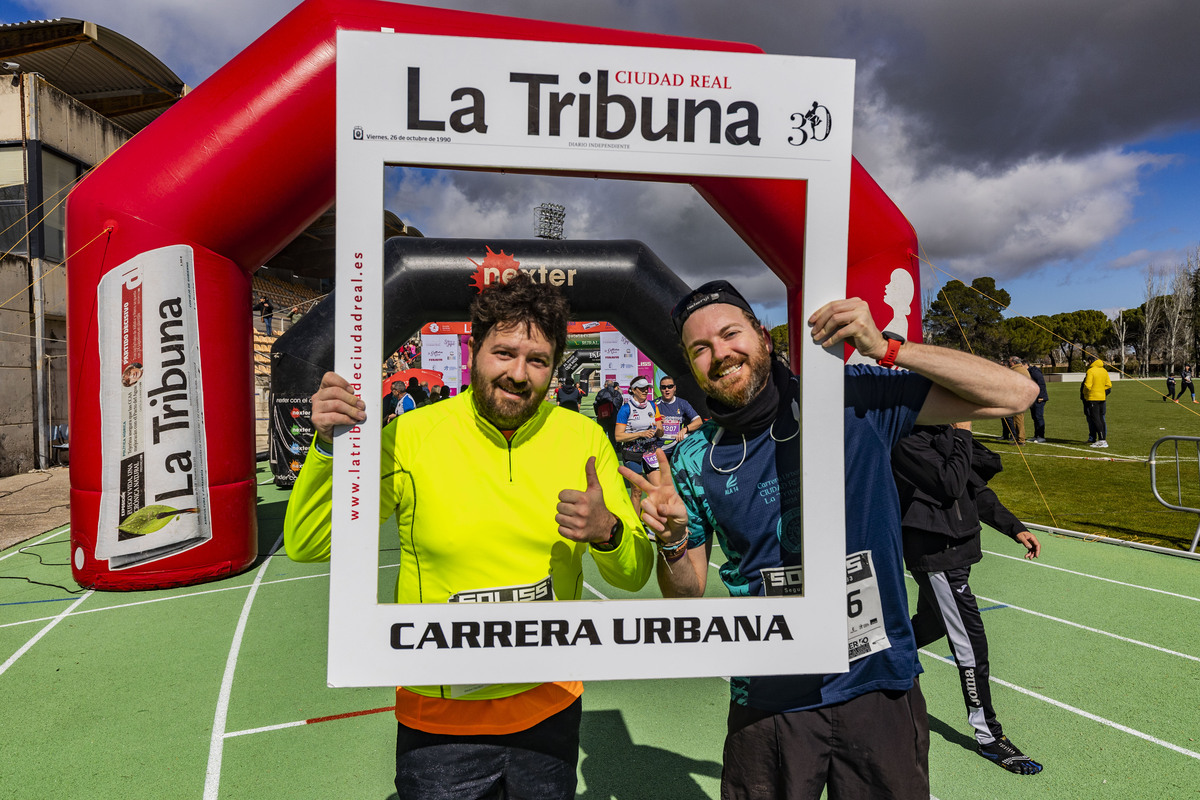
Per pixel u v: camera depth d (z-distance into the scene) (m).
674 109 1.46
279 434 8.80
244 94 4.46
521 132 1.43
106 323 4.77
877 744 1.51
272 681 3.51
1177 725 3.05
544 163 1.44
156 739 2.93
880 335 1.44
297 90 4.39
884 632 1.56
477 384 1.45
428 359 13.69
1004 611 4.62
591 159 1.45
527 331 1.42
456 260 4.31
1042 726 3.04
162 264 4.71
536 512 1.47
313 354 5.79
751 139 1.48
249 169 4.58
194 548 5.07
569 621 1.44
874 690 1.54
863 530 1.57
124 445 4.87
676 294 4.58
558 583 1.51
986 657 2.72
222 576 5.23
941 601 2.73
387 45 1.40
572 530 1.37
